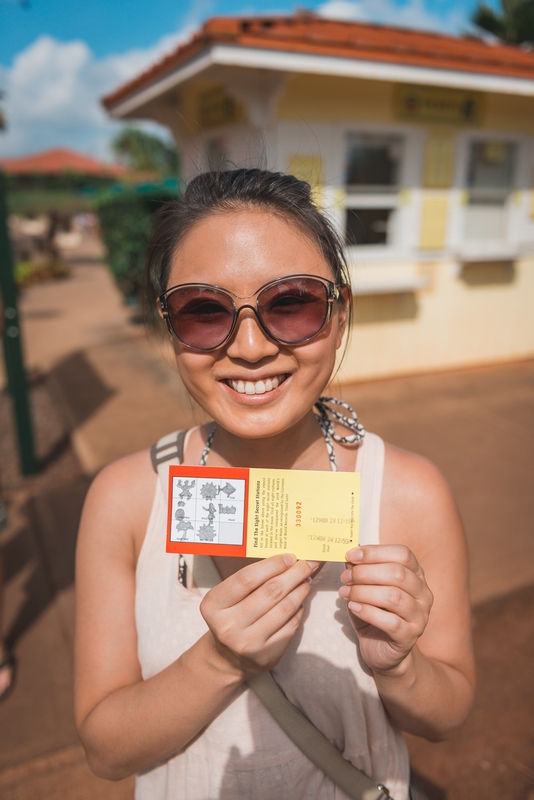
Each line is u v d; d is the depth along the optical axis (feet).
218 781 3.06
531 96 20.01
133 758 2.96
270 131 16.31
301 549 2.74
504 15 35.68
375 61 15.03
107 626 3.26
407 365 21.35
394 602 2.39
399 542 3.19
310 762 3.07
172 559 3.20
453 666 3.17
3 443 16.15
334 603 2.99
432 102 18.30
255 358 2.63
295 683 2.99
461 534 3.29
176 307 2.75
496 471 13.61
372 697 2.97
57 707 7.47
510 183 21.33
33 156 115.65
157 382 20.94
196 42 13.71
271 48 13.78
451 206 20.08
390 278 19.88
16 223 97.76
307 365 2.73
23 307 38.50
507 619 8.77
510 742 6.88
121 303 39.22
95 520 3.39
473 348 22.47
